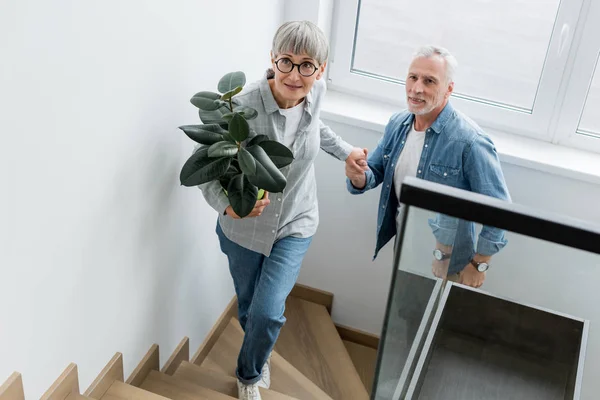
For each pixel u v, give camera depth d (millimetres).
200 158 1929
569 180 2709
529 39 2764
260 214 2195
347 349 3441
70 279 1817
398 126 2559
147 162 2037
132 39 1790
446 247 1321
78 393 1976
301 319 3328
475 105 2951
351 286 3324
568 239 1110
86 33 1605
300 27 1947
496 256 1370
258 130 2123
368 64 3059
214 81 2318
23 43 1427
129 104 1860
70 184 1704
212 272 2793
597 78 2730
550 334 1517
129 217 2025
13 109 1448
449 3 2805
